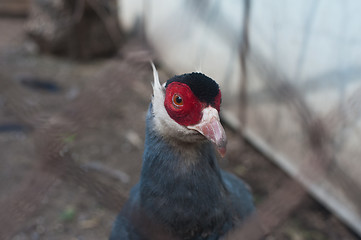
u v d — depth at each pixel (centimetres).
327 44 105
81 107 98
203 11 151
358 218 105
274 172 127
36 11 213
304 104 114
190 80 69
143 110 144
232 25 138
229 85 145
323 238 105
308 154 111
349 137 103
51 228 105
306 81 113
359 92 100
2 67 186
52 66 197
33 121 139
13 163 124
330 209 112
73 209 111
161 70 163
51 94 164
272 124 129
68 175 83
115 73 100
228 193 75
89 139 137
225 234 74
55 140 85
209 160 72
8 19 250
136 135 140
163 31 170
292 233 106
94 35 207
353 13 100
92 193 82
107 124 144
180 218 72
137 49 154
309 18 109
